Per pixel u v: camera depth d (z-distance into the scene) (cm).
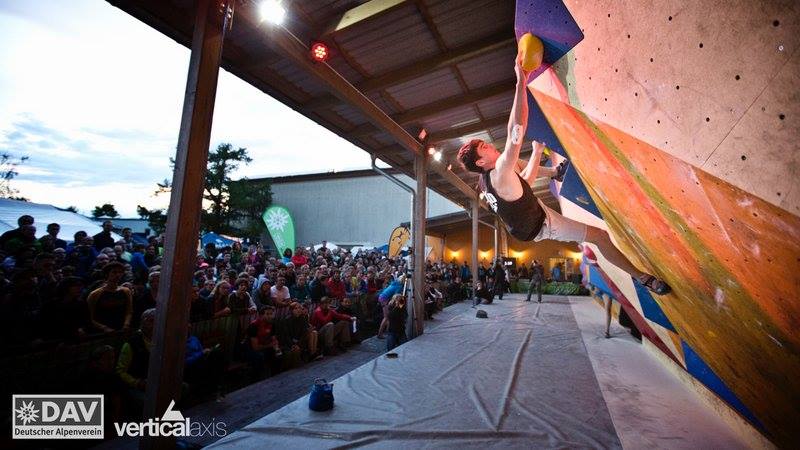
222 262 743
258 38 361
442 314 974
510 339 634
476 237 1147
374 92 498
